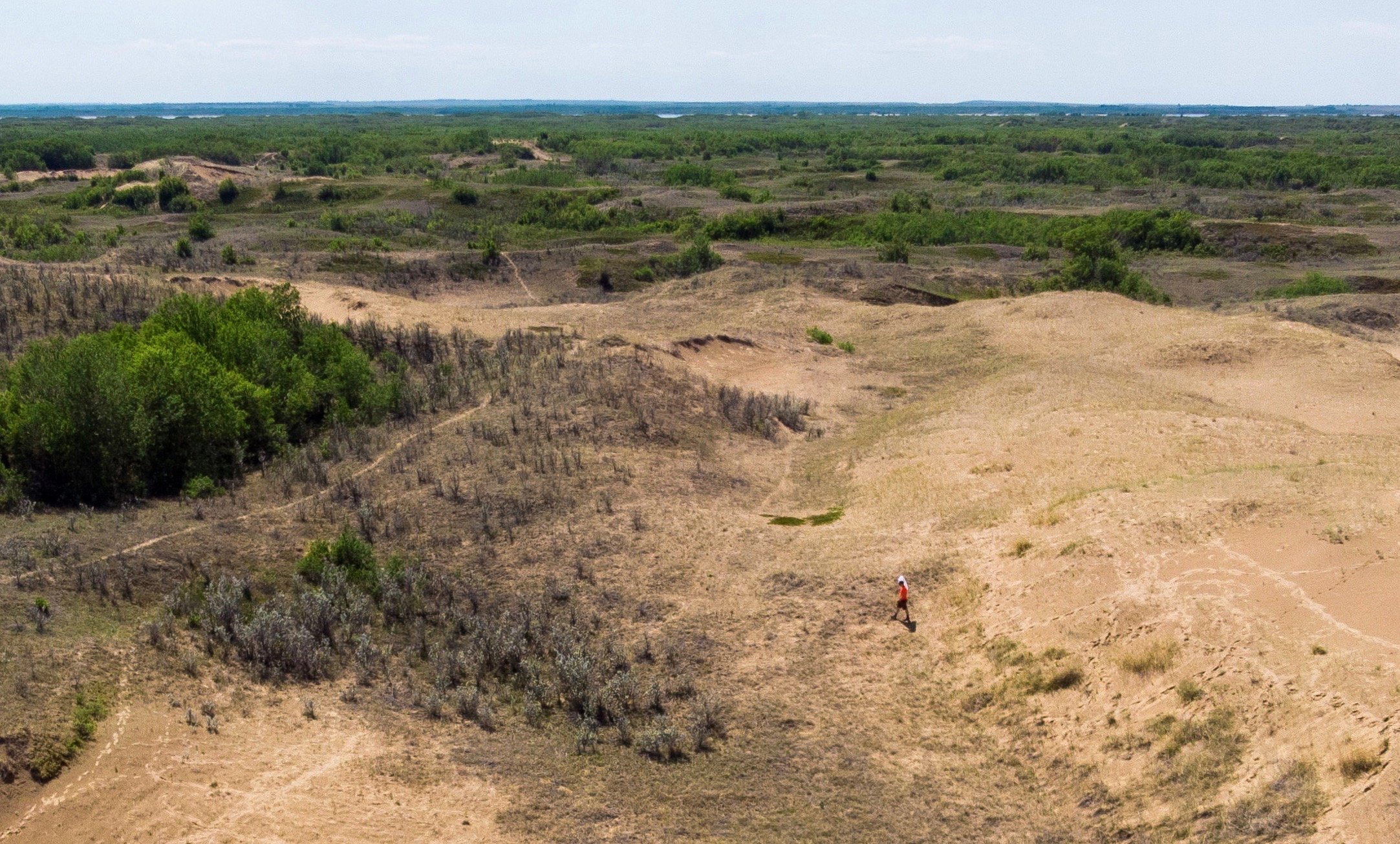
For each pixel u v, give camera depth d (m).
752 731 19.88
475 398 37.69
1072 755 18.20
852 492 32.47
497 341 44.62
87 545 24.56
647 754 19.03
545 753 18.84
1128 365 46.81
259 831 15.45
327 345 39.47
